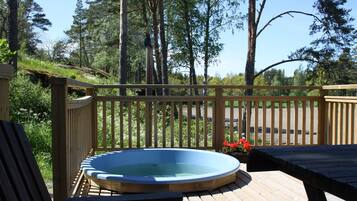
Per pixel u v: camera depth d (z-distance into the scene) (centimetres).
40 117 800
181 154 499
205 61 1748
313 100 566
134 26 2081
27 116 715
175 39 1783
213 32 1728
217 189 361
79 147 391
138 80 2611
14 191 142
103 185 362
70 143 323
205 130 550
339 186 129
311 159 170
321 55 1300
